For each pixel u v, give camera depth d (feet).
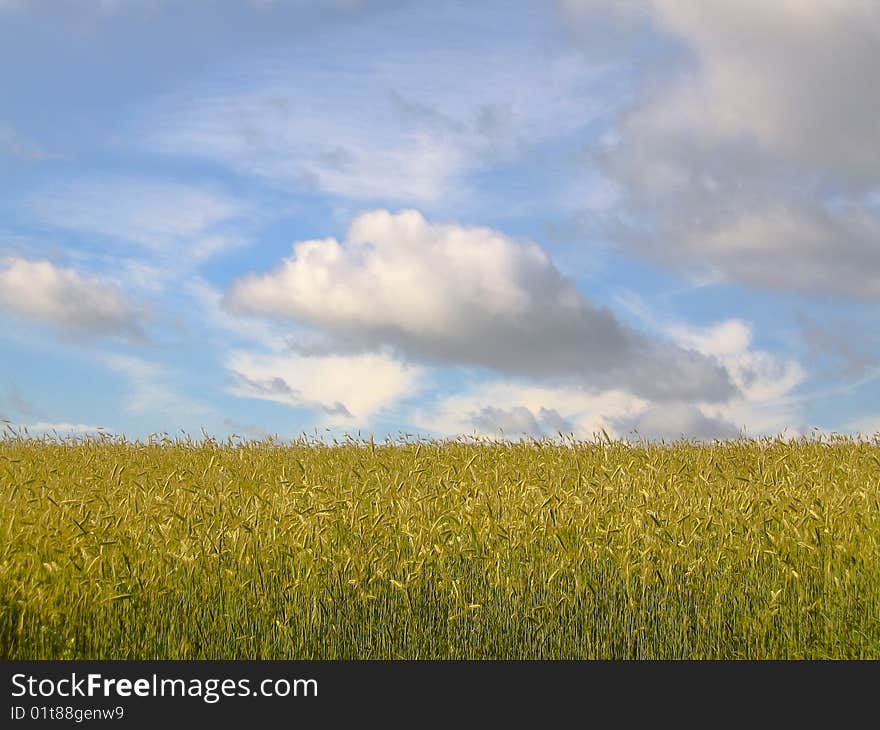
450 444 36.86
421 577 20.02
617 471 26.66
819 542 20.88
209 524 21.47
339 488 25.26
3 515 20.90
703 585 20.40
